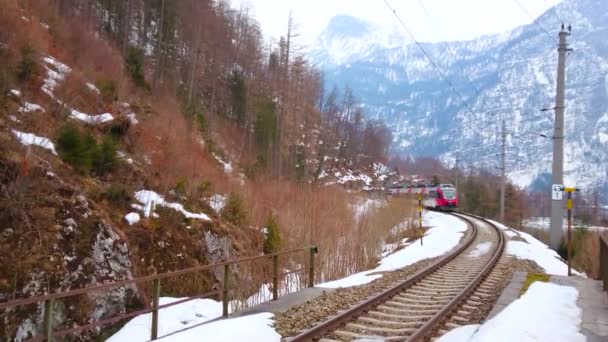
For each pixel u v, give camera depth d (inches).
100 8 1540.4
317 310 392.8
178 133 943.0
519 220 2815.0
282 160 1871.3
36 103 622.8
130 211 571.5
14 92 591.5
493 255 775.1
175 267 558.6
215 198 787.4
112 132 724.7
